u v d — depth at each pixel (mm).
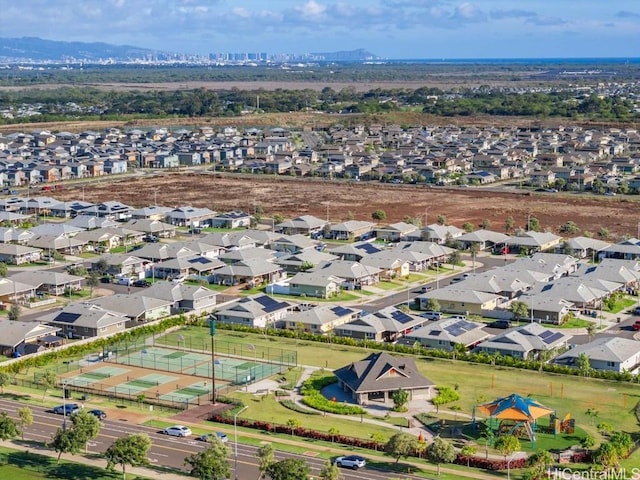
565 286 145875
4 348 120812
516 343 118562
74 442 83562
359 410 97750
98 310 131750
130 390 105750
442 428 92938
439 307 142375
